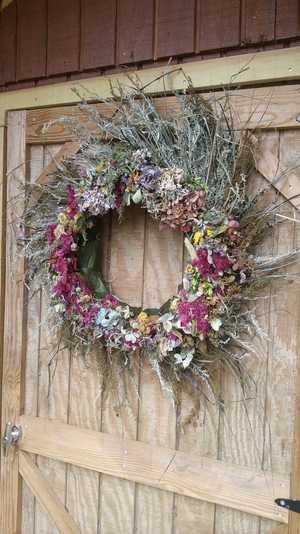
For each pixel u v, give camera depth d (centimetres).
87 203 126
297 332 118
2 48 159
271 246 120
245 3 120
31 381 159
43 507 155
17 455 161
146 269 138
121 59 137
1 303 161
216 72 123
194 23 126
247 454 125
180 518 135
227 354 122
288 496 119
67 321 140
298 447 118
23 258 157
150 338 122
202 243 114
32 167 155
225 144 118
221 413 128
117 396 142
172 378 127
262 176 121
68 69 145
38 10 151
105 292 136
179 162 120
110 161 123
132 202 139
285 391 120
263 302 121
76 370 149
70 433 149
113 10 137
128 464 139
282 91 117
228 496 125
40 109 151
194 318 114
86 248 139
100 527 147
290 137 118
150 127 120
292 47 115
